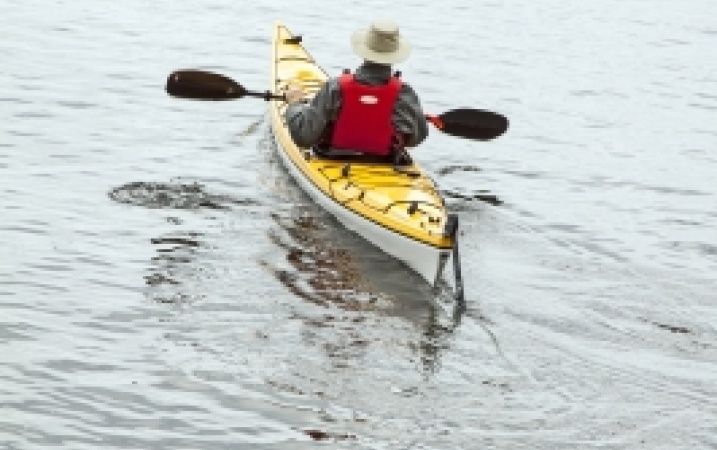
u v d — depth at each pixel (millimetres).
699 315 17188
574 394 14508
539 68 31562
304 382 14125
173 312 15594
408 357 15031
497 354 15383
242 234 18438
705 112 28984
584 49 34125
